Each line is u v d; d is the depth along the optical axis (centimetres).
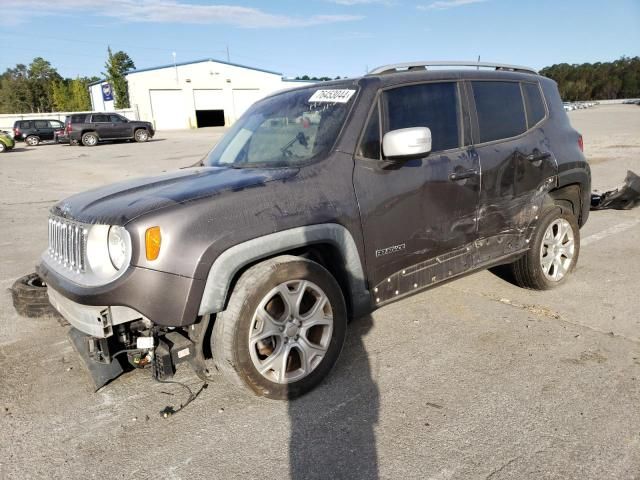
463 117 375
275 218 276
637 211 782
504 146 394
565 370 320
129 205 270
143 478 240
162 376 280
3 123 4234
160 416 289
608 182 1026
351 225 307
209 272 257
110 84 5016
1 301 488
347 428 271
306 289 296
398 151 300
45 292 370
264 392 284
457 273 376
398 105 343
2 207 1045
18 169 1791
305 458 249
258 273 275
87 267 274
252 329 275
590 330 377
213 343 280
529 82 438
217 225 262
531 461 239
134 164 1786
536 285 446
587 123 2923
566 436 256
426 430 266
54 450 264
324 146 319
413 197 337
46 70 8881
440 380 315
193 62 4641
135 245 252
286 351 289
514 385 305
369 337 379
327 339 305
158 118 4625
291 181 293
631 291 452
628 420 266
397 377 321
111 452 260
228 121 4909
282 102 388
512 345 357
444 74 375
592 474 229
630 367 321
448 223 360
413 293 352
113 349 294
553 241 448
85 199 307
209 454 255
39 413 298
